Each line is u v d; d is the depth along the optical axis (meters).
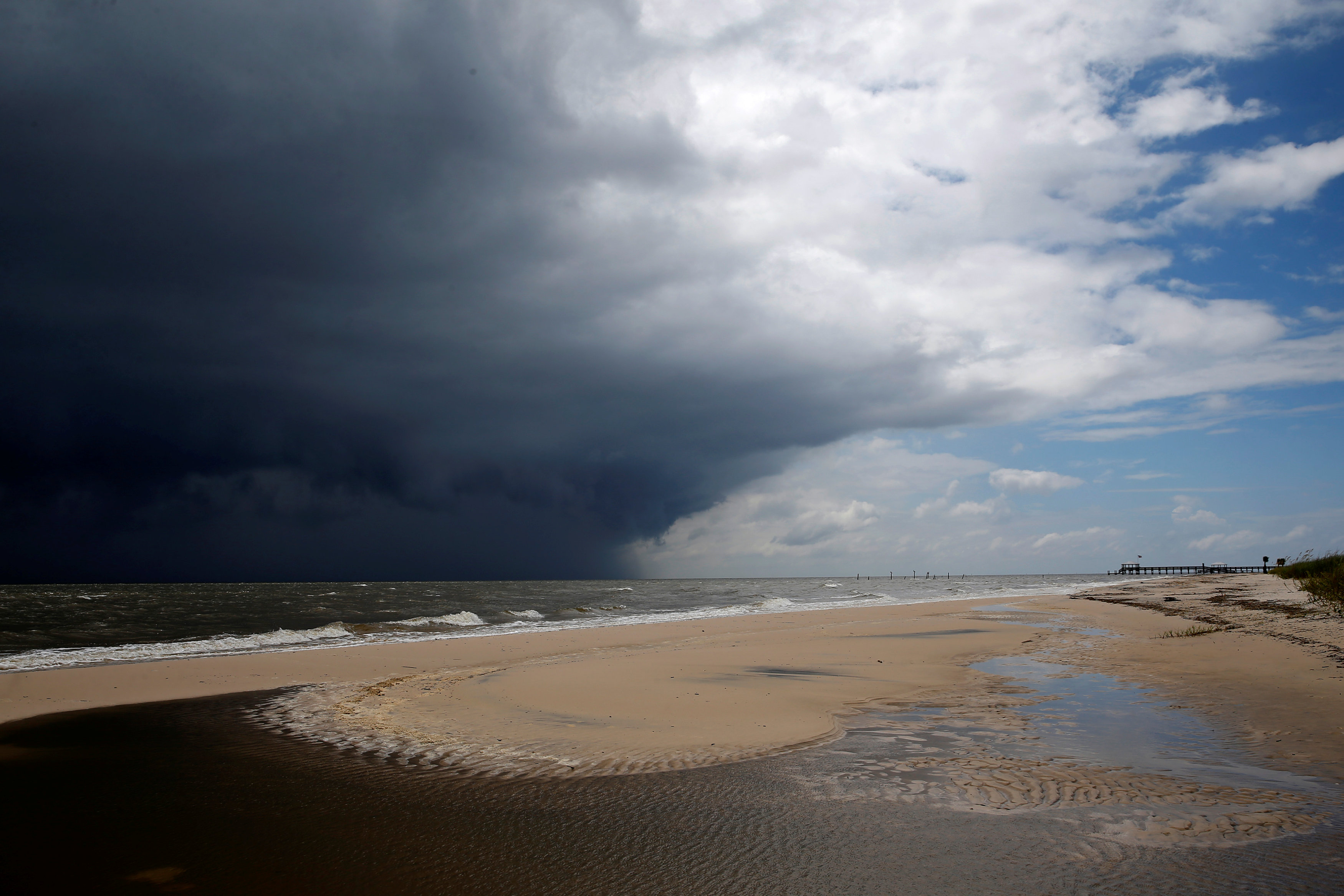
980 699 11.97
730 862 5.56
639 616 38.88
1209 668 14.19
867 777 7.66
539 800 7.02
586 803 6.92
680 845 5.91
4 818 6.62
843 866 5.45
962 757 8.41
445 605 51.59
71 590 90.00
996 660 16.58
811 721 10.27
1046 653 17.81
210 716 11.06
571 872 5.41
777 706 11.30
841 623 28.52
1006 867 5.40
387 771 8.04
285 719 10.82
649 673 14.29
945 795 7.08
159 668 15.72
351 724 10.37
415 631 28.77
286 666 16.31
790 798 7.03
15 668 17.52
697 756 8.50
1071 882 5.13
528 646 21.00
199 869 5.50
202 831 6.30
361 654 18.92
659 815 6.60
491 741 9.25
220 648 22.33
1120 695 12.07
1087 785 7.30
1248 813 6.44
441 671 15.87
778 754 8.57
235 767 8.26
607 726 9.99
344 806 6.91
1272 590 34.84
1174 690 12.27
